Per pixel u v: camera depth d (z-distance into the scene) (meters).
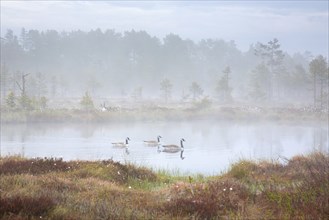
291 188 9.54
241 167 15.02
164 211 8.06
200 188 9.80
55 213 6.97
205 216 7.83
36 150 29.17
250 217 7.61
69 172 12.58
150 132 44.34
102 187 10.41
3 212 6.75
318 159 15.78
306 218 7.03
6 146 30.84
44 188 9.23
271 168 15.30
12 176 10.36
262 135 42.59
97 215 7.28
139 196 9.66
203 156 28.55
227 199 8.86
